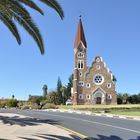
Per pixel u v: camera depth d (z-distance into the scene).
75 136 17.70
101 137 17.72
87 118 30.67
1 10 13.80
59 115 34.88
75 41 95.44
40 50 14.94
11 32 15.45
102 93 90.94
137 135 18.42
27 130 19.88
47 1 13.81
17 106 70.31
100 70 91.81
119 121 27.09
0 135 17.77
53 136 17.45
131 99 106.31
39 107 63.28
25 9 13.93
